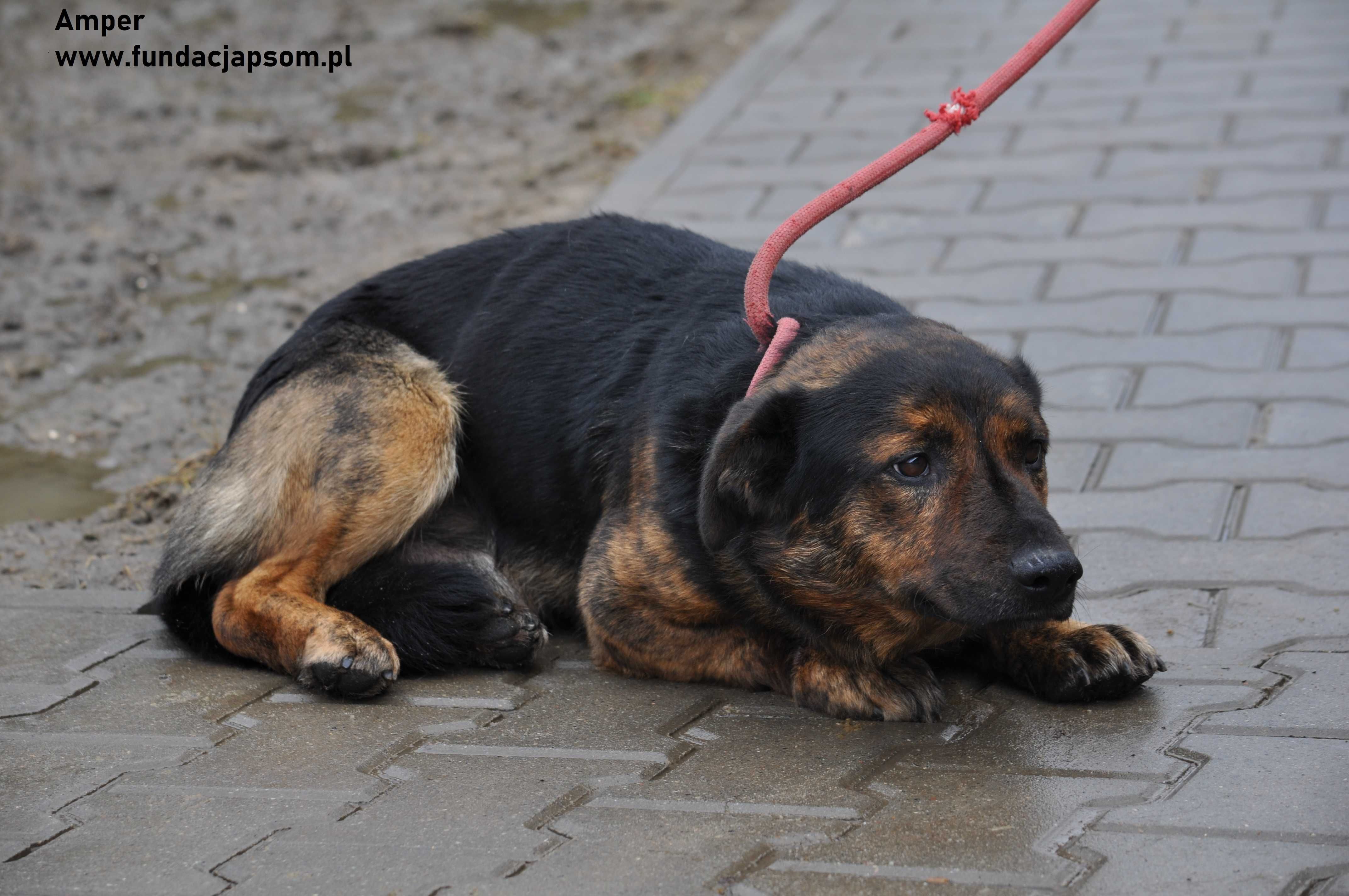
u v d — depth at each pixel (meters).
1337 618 2.67
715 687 2.67
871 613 2.61
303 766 2.59
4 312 3.26
